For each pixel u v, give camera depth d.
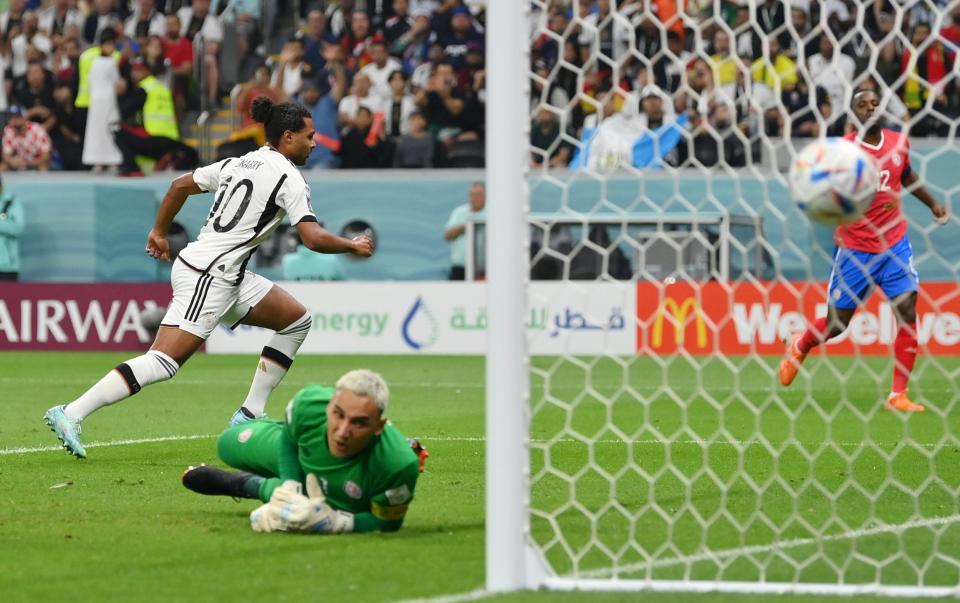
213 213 28.52
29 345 70.44
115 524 20.56
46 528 20.19
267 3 80.38
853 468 27.30
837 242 22.92
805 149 18.02
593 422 37.19
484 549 18.47
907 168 30.45
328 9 79.31
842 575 16.52
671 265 59.97
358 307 65.88
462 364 60.19
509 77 16.62
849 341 59.44
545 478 25.78
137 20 80.69
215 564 17.38
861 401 43.56
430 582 16.36
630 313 59.31
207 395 45.88
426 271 73.50
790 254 59.41
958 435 33.81
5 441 32.69
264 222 28.20
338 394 18.11
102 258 75.62
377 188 73.56
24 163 78.06
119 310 69.31
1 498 23.36
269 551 18.27
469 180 73.00
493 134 16.62
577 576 16.89
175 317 28.14
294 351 30.23
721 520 21.08
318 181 73.94
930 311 59.06
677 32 57.78
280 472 19.83
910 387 48.28
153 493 24.02
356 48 76.56
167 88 77.75
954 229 61.31
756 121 59.09
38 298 70.31
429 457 29.58
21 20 80.56
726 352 59.75
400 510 19.45
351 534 19.58
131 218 75.69
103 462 28.66
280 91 76.25
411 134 74.56
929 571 17.41
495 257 16.48
